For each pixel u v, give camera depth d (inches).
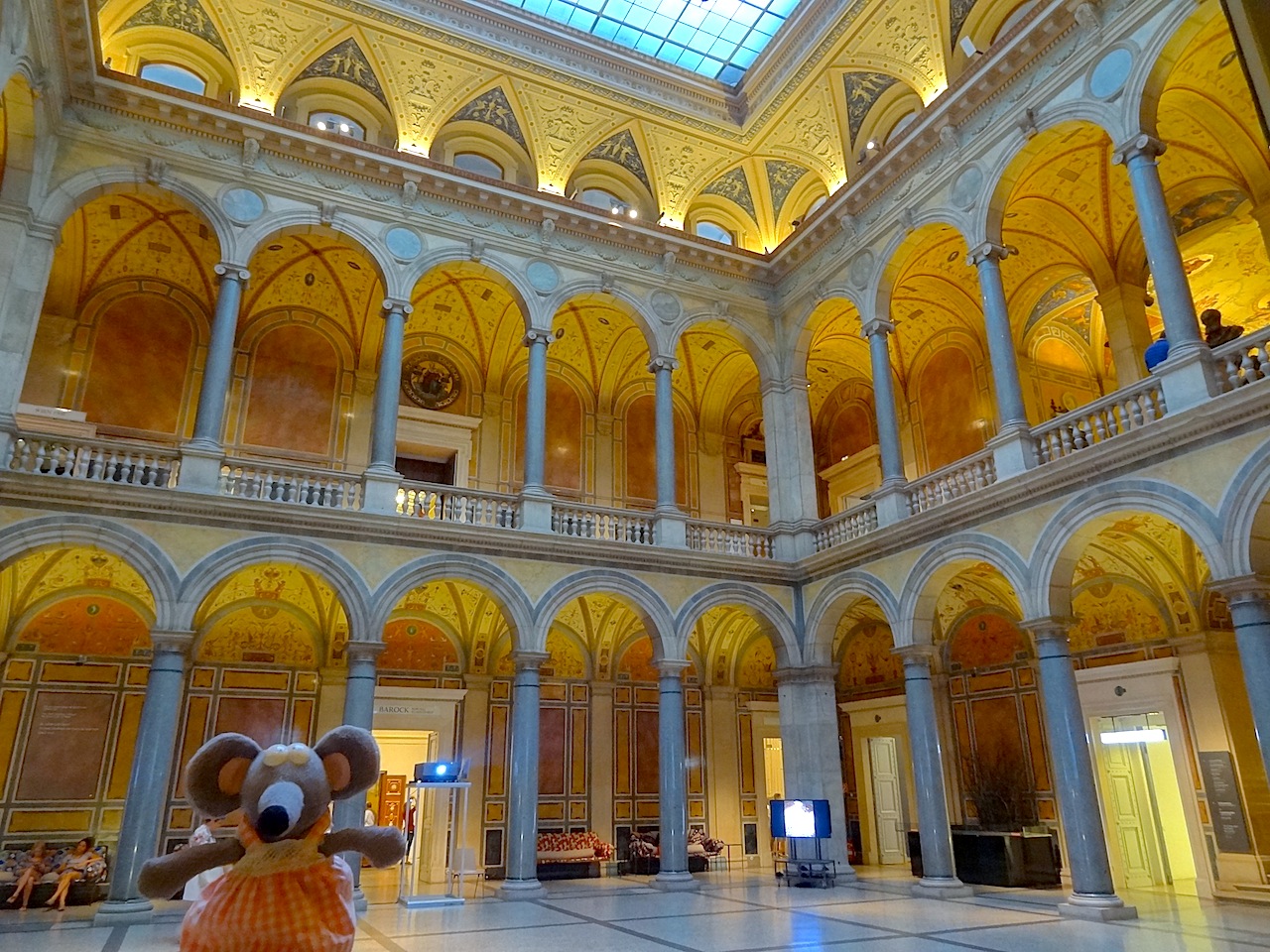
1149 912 462.0
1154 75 471.5
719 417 896.3
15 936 400.5
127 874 447.5
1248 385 393.7
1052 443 506.6
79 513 482.6
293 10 618.5
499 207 662.5
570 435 816.9
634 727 767.1
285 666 647.8
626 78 717.9
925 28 623.5
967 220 575.5
